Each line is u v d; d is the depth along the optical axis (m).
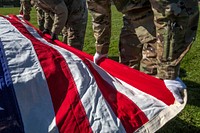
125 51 4.13
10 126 3.10
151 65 3.86
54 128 3.11
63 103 3.28
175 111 3.26
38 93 3.31
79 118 3.18
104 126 3.16
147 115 3.30
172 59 3.17
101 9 3.90
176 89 3.24
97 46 4.06
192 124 4.43
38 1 4.78
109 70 3.96
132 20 3.91
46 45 3.97
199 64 7.10
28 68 3.48
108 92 3.51
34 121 3.15
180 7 3.06
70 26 5.48
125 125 3.20
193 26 3.15
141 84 3.63
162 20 3.15
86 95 3.36
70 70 3.55
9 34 4.12
